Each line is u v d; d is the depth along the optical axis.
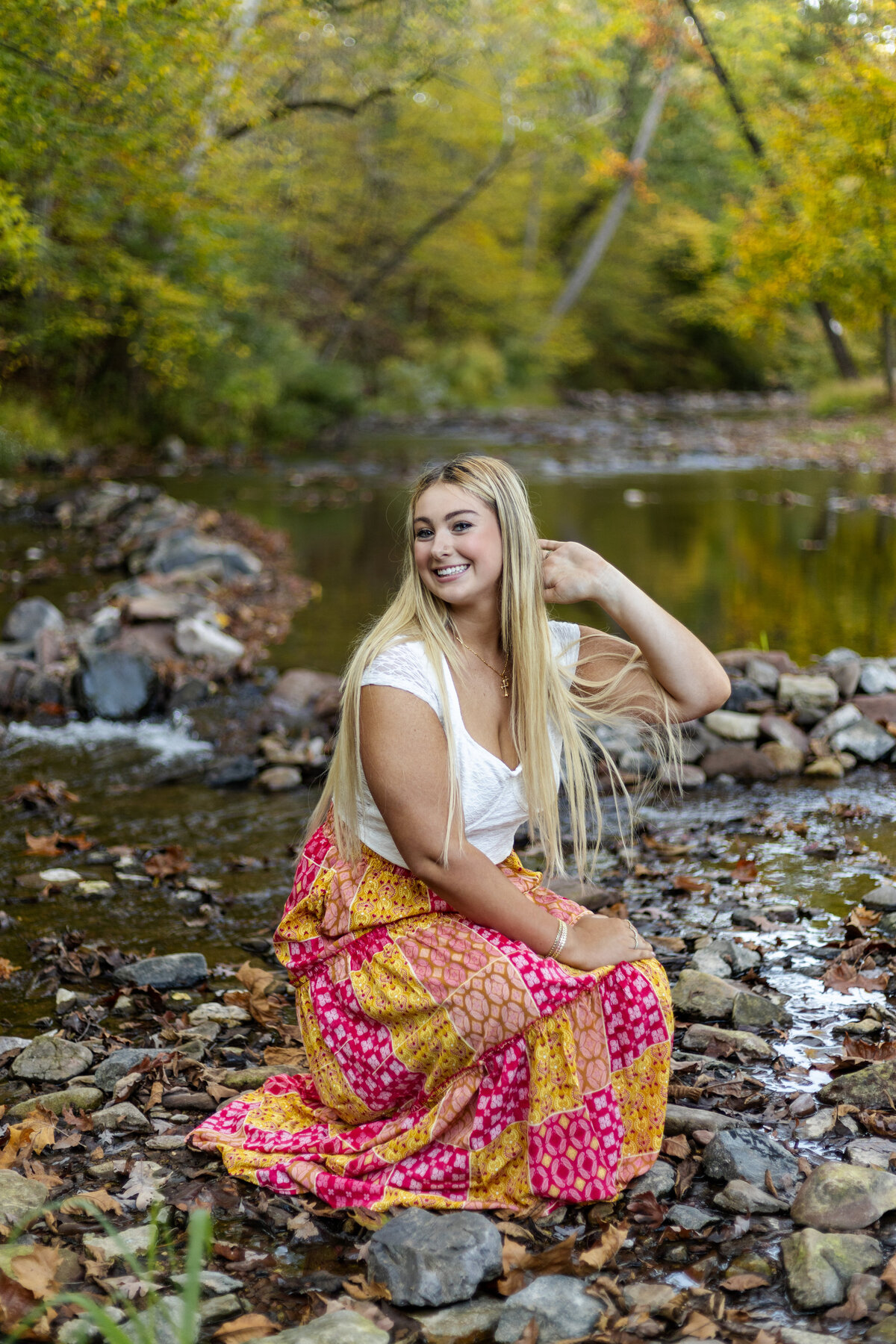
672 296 34.97
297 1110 2.48
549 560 2.44
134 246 14.27
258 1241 2.13
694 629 6.97
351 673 2.28
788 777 4.80
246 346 16.47
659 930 3.46
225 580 8.21
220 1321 1.92
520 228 33.53
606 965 2.25
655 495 12.84
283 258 18.28
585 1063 2.20
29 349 15.06
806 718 5.18
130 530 9.55
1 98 8.99
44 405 15.68
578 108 23.45
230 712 5.71
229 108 11.90
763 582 8.32
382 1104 2.29
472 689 2.29
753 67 17.28
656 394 34.72
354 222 23.59
